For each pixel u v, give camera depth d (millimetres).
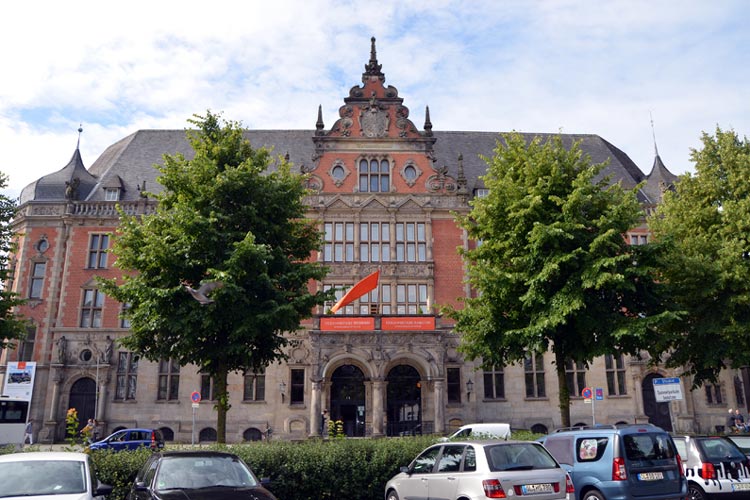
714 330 22453
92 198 41281
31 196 40531
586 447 13336
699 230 24984
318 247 22625
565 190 21625
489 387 37688
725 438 15609
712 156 25938
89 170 46250
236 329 18797
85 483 10633
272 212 20969
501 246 21984
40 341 37438
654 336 21188
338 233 38719
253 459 14672
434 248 38781
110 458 14266
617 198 21531
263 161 21875
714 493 14586
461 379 36781
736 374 37000
